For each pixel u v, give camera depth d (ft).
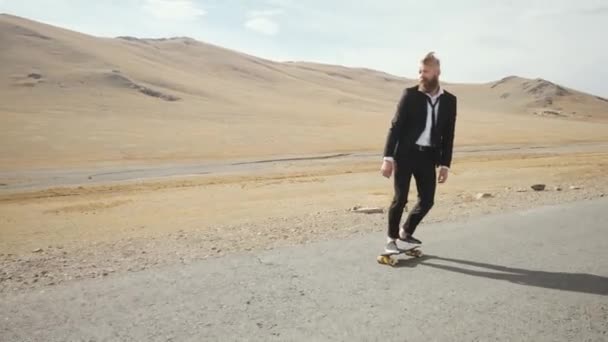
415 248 13.46
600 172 54.24
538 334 8.40
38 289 10.93
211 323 8.89
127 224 37.76
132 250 15.15
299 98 451.94
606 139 230.89
